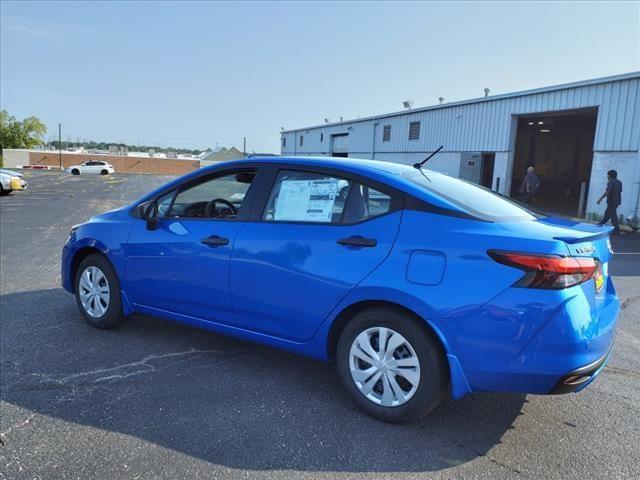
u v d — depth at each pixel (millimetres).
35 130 74250
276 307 3334
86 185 30156
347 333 3094
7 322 4672
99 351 4004
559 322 2506
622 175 15172
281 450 2682
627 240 12211
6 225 12109
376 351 3012
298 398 3285
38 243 9523
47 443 2686
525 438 2869
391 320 2906
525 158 30234
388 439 2818
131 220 4262
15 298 5516
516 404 3295
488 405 3271
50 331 4441
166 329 4555
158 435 2795
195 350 4074
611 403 3326
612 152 15508
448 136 23969
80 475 2416
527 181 18172
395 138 28578
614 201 13438
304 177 3406
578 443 2824
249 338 3578
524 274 2551
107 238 4328
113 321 4398
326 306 3104
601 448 2775
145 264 4059
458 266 2695
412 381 2854
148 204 4176
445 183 3438
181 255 3805
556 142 30703
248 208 3584
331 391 3400
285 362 3877
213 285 3639
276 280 3301
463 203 3037
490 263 2629
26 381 3441
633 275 7707
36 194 22250
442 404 3273
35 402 3141
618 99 15320
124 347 4098
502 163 20688
